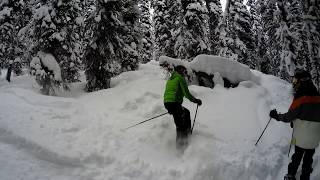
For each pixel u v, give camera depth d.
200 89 9.62
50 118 7.58
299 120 5.37
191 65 11.20
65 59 12.71
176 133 7.04
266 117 8.31
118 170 5.74
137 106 8.86
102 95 10.36
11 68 25.20
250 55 27.34
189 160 6.09
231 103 8.95
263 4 22.69
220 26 25.08
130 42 19.53
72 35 13.42
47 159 5.84
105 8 13.08
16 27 24.98
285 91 11.02
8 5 24.95
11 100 9.02
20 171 5.35
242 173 5.94
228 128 7.51
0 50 24.77
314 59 11.81
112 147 6.38
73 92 12.65
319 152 6.71
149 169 5.86
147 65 22.59
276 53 23.25
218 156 6.19
